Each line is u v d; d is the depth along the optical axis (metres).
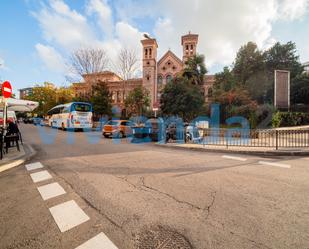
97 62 33.88
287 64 37.41
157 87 49.16
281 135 11.49
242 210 3.31
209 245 2.39
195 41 47.75
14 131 9.73
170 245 2.41
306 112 23.95
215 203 3.59
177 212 3.25
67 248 2.37
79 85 37.28
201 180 4.93
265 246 2.37
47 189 4.37
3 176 5.45
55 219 3.07
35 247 2.40
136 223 2.92
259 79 35.78
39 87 49.56
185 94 25.97
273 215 3.14
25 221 3.02
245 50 38.75
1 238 2.60
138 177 5.19
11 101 10.97
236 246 2.37
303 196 3.90
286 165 6.53
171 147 10.88
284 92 20.52
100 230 2.75
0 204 3.64
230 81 34.53
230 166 6.38
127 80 36.88
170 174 5.47
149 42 48.47
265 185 4.55
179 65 48.41
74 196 3.96
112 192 4.16
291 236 2.57
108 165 6.51
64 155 8.34
